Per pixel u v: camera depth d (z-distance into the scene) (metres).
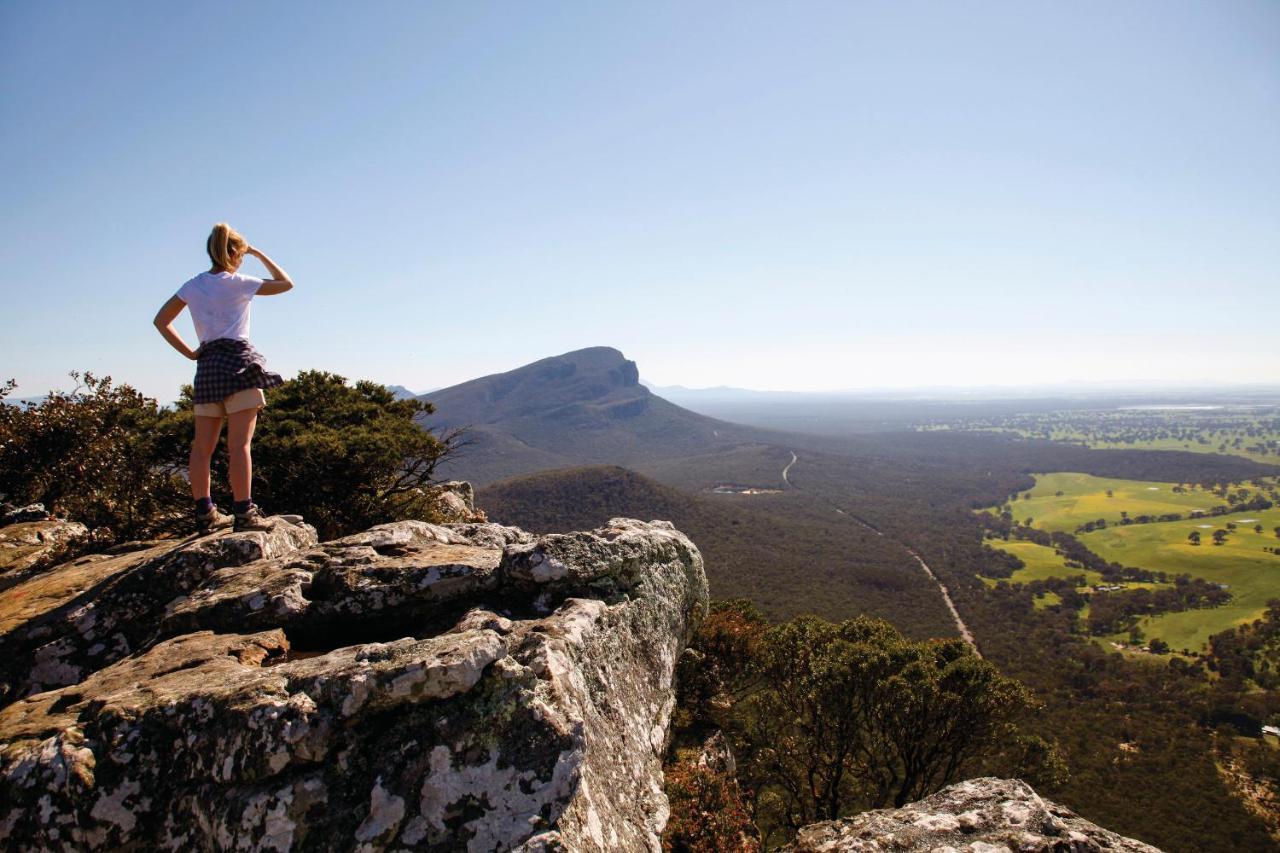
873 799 15.59
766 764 15.18
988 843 4.89
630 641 7.03
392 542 7.21
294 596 5.77
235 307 6.69
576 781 4.09
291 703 3.85
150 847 3.81
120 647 5.75
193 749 3.94
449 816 3.77
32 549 8.55
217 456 13.38
